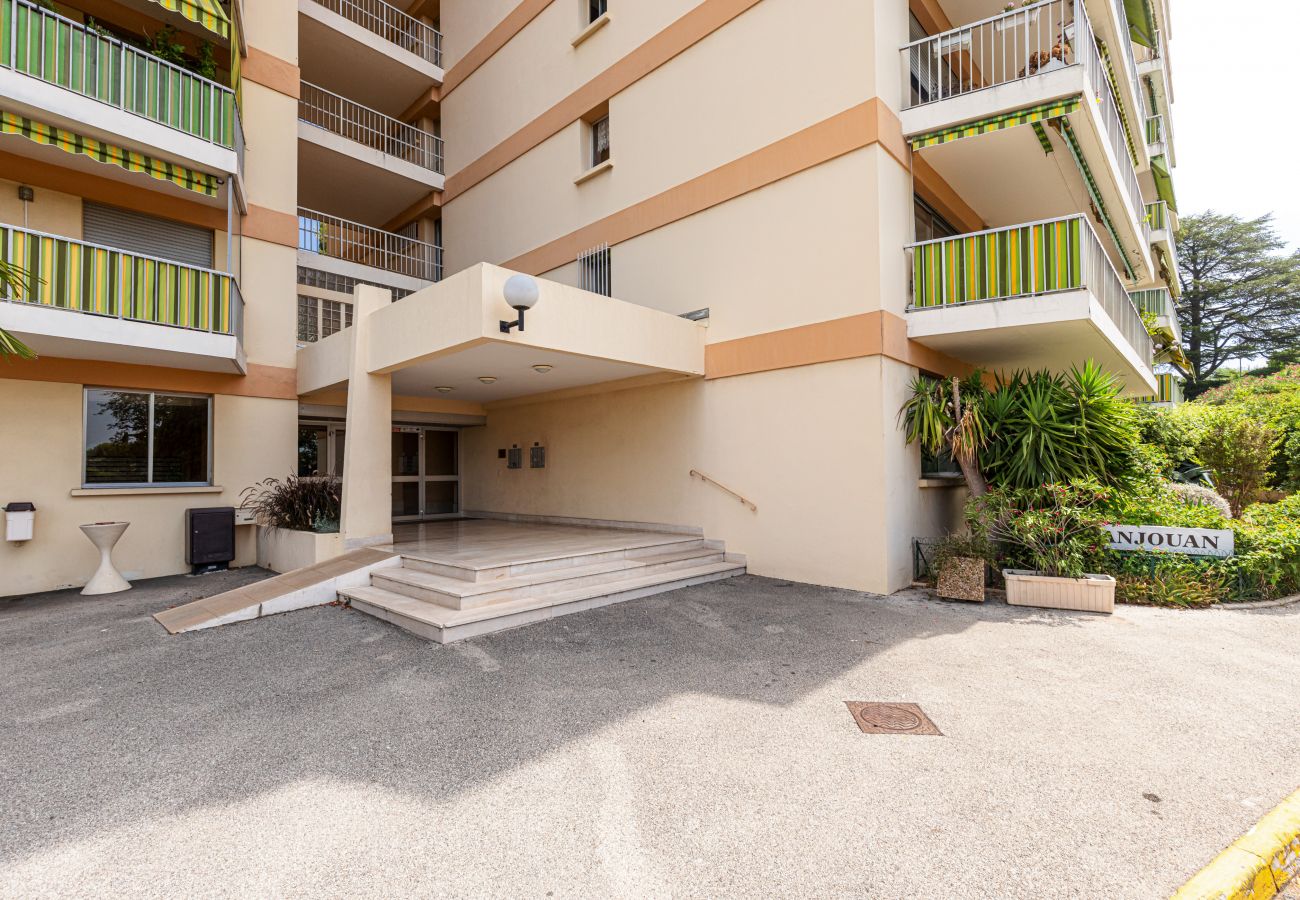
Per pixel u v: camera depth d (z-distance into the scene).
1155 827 2.70
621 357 7.89
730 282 8.75
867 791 3.02
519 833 2.70
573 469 11.27
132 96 8.00
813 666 4.81
